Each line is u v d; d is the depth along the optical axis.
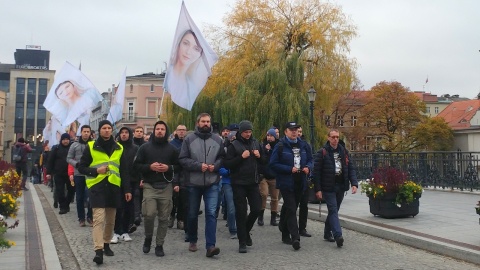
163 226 7.00
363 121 59.25
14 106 80.50
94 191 6.57
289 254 7.10
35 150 24.77
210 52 10.81
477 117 72.56
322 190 7.82
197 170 6.95
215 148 7.07
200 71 10.68
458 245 7.01
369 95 58.72
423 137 54.72
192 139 7.05
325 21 25.55
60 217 11.21
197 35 10.69
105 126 6.76
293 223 7.48
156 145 7.08
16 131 80.50
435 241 7.32
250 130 7.23
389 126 58.16
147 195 6.96
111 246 7.73
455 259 6.75
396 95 56.91
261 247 7.65
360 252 7.24
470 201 13.30
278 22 25.62
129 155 8.93
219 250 6.87
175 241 8.22
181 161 6.97
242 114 22.33
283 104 21.91
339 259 6.75
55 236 8.67
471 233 8.02
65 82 14.84
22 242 7.73
